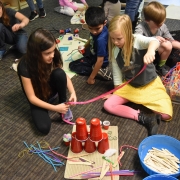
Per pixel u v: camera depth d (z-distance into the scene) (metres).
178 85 1.71
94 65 1.97
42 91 1.52
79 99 1.81
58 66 1.56
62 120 1.62
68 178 1.26
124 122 1.59
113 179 1.23
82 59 2.11
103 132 1.39
